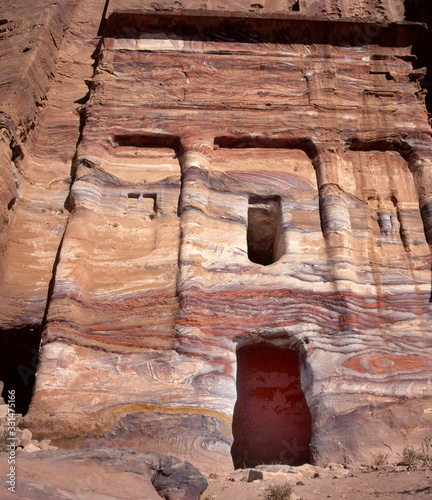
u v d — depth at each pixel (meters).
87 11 19.58
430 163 13.98
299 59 15.80
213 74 15.39
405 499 5.67
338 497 6.13
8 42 16.38
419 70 15.67
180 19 16.19
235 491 6.77
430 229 12.88
